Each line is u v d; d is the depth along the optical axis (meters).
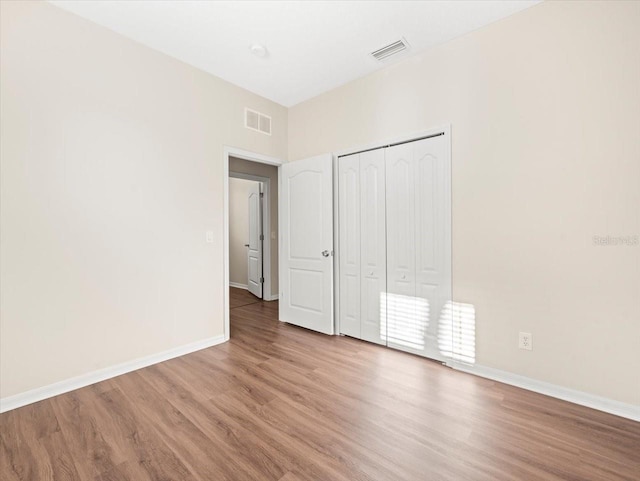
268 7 2.15
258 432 1.67
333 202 3.34
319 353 2.81
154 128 2.61
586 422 1.75
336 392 2.10
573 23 1.96
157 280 2.63
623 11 1.80
